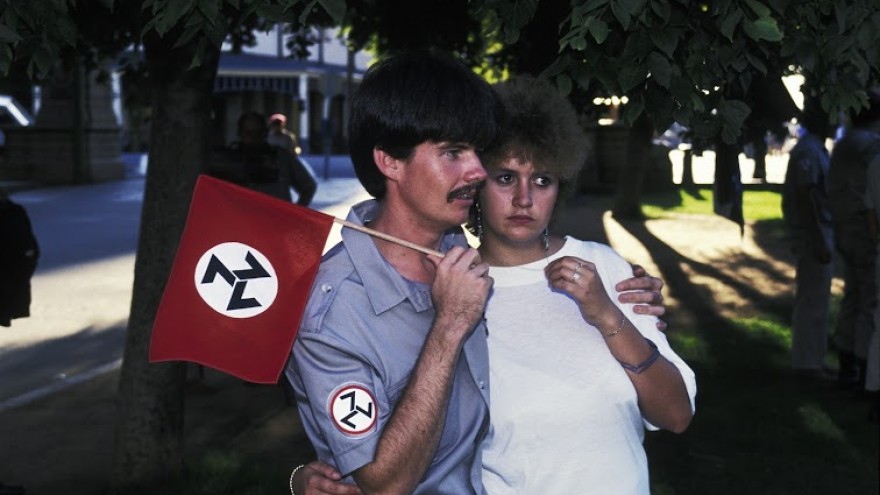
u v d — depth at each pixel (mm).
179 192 5359
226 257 2189
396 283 2137
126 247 14547
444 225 2154
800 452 6168
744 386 7539
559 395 2428
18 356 8680
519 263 2512
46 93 24734
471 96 2078
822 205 7570
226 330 2184
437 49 2156
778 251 14305
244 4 2760
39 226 16781
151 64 5320
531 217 2420
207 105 5398
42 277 12164
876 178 6258
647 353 2400
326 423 2088
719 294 11242
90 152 25328
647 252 14336
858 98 2826
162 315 2191
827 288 7793
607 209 19625
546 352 2445
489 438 2469
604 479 2441
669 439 6395
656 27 2516
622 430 2467
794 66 3082
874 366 6125
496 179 2418
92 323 9867
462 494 2266
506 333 2469
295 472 2309
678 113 2688
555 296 2480
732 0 2535
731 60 2713
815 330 7816
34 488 5738
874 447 6230
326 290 2152
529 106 2391
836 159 7270
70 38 2703
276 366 2172
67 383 7910
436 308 2084
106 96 26125
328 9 2434
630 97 2727
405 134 2059
